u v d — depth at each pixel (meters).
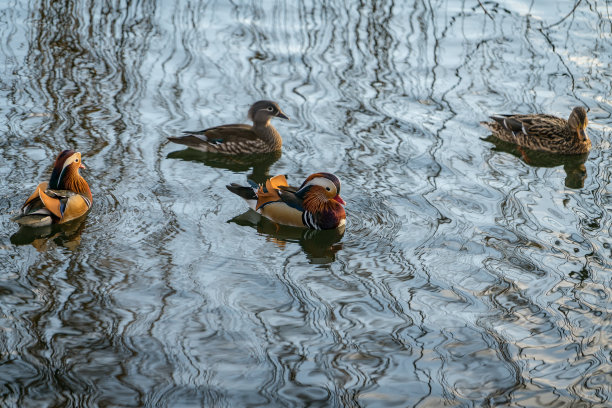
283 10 21.16
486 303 10.25
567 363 9.07
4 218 12.09
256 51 18.78
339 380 8.70
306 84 17.38
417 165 14.34
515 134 15.73
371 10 21.19
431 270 11.08
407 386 8.63
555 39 19.41
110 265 10.98
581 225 12.36
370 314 9.99
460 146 15.14
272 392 8.47
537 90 17.25
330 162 14.45
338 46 19.17
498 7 21.31
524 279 10.80
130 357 8.96
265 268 11.16
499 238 11.91
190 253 11.43
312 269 11.19
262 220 12.93
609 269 11.05
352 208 12.95
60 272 10.73
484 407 8.34
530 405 8.36
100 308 9.91
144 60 18.16
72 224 12.08
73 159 12.50
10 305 9.88
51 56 18.11
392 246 11.82
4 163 13.60
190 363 8.90
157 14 20.67
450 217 12.59
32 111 15.65
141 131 15.26
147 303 10.07
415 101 16.75
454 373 8.88
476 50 18.89
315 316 9.92
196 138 14.76
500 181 13.99
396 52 18.86
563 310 10.09
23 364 8.77
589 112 16.55
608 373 8.89
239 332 9.52
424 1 21.67
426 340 9.46
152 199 12.97
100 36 19.27
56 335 9.30
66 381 8.52
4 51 18.17
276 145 15.19
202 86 17.16
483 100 16.81
